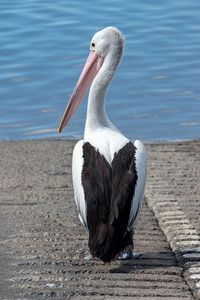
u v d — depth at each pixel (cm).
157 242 732
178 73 1447
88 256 684
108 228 615
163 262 680
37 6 1848
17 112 1296
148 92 1363
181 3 1881
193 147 1134
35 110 1301
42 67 1473
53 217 803
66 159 1067
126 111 1288
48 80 1411
